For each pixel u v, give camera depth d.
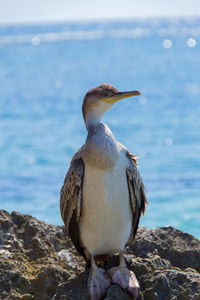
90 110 6.28
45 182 18.00
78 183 5.87
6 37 169.75
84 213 5.91
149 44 102.50
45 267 6.20
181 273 5.80
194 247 7.02
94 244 6.00
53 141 24.11
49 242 6.99
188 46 91.69
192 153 20.70
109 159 5.75
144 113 31.45
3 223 6.97
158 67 60.00
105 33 172.00
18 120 30.44
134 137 24.39
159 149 21.72
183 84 44.59
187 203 15.17
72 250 7.02
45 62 73.56
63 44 115.44
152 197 15.91
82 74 56.78
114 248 6.07
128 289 5.62
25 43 124.38
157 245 6.95
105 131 5.95
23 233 7.02
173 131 25.30
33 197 16.36
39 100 38.50
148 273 5.95
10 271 6.06
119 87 44.75
